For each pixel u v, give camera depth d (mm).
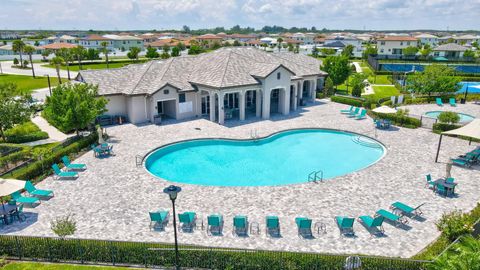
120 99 40469
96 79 40750
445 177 23000
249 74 42062
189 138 34312
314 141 35281
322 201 21531
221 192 22953
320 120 41656
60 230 16500
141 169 26922
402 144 32438
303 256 15023
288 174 27562
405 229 18469
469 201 21375
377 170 26281
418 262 14312
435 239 17516
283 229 18516
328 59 61844
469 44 189250
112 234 18156
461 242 15734
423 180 24469
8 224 19203
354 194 22438
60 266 15820
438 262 13102
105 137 34156
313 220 19312
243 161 30203
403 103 50562
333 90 57062
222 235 18078
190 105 42219
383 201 21453
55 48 127438
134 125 39406
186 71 44375
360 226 18766
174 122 40469
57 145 29984
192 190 23297
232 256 15242
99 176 25625
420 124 38094
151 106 39312
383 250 16703
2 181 18578
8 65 106750
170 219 19594
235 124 39719
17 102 34750
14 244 16391
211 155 31578
